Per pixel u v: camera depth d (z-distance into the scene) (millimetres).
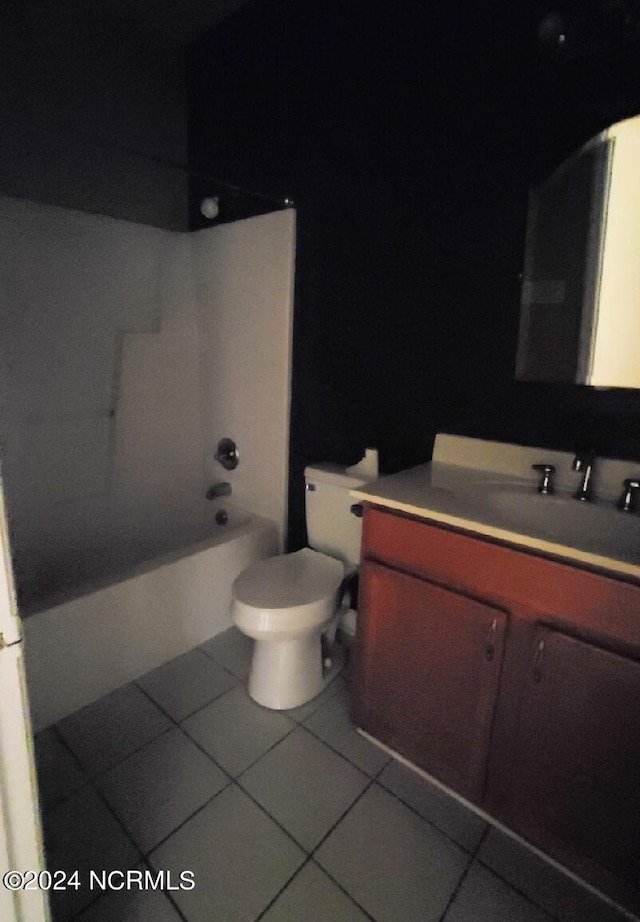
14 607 604
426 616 1200
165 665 1781
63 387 1951
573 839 1049
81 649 1541
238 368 2160
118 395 2105
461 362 1535
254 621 1412
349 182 1688
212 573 1900
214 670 1763
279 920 1006
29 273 1814
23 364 1836
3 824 651
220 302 2174
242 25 1915
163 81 2150
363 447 1830
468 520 1079
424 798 1284
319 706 1599
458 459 1541
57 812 1226
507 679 1092
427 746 1272
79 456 2025
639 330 1221
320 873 1099
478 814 1246
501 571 1065
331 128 1701
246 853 1137
